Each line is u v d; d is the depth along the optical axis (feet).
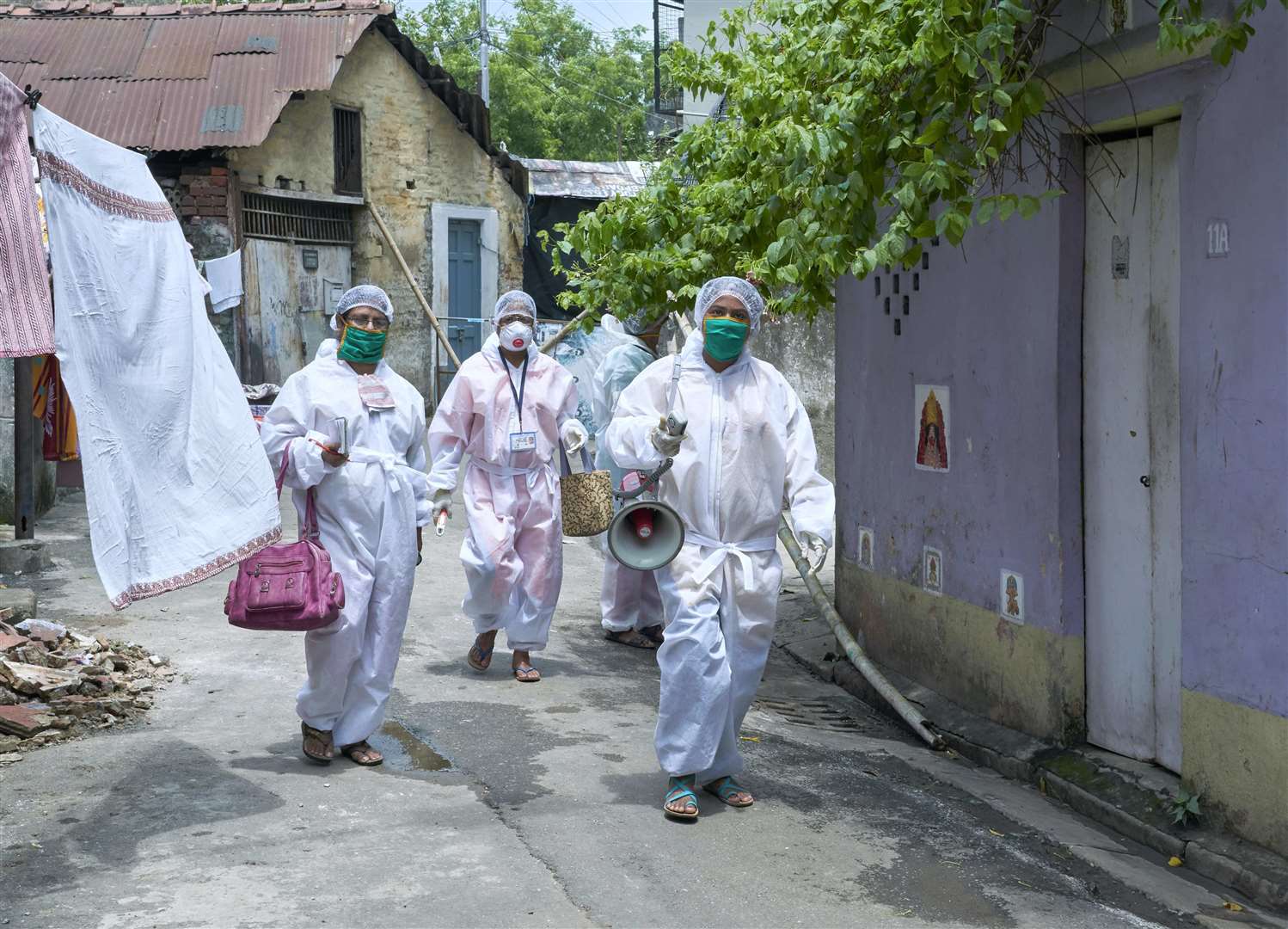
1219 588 16.63
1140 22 17.15
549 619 23.47
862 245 18.30
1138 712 19.07
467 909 13.29
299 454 17.63
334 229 60.18
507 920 13.10
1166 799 17.72
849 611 26.96
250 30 54.13
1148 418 18.60
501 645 26.12
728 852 15.40
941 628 23.31
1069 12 18.74
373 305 18.22
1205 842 16.63
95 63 51.96
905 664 24.62
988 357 21.54
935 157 16.96
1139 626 18.97
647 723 20.92
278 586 16.84
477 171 67.21
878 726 23.21
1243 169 15.96
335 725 18.15
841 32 18.37
